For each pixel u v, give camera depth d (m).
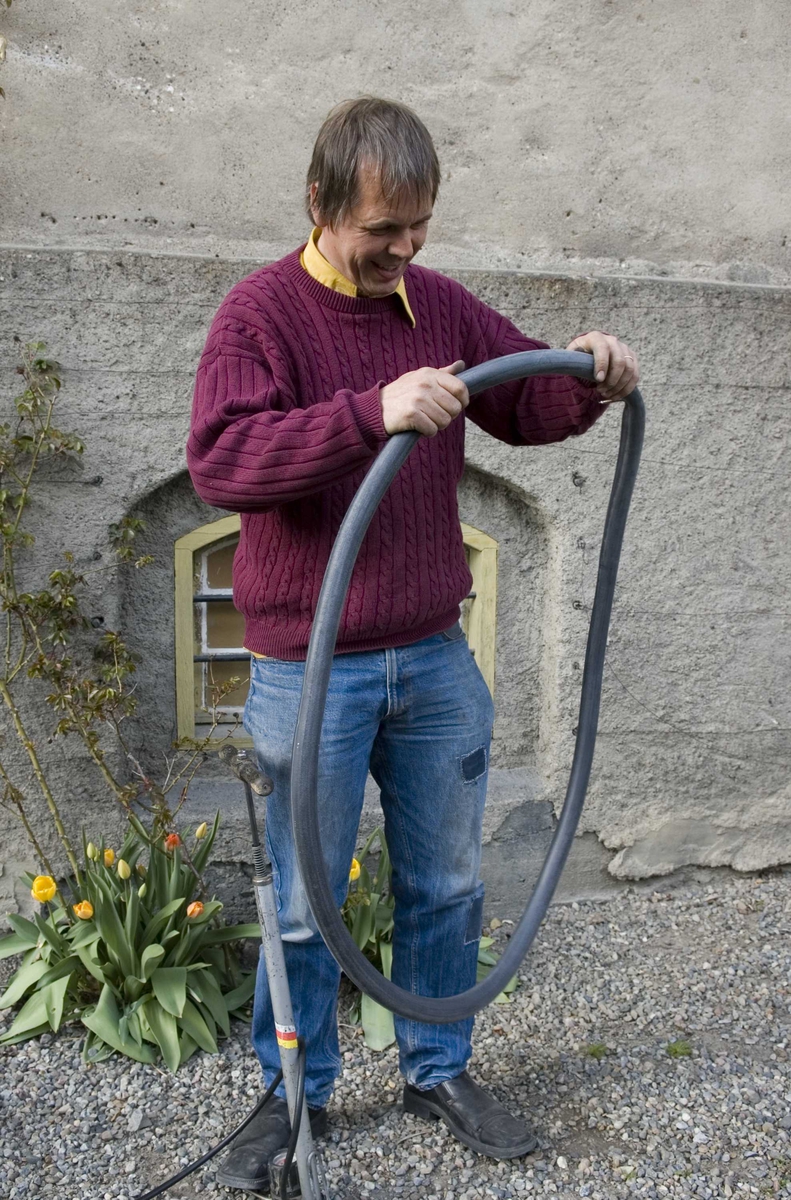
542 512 2.72
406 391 1.38
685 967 2.67
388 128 1.43
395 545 1.65
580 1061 2.28
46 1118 2.10
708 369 2.71
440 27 2.56
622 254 2.75
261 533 1.68
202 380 1.56
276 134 2.52
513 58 2.61
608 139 2.69
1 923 2.60
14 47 2.38
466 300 1.80
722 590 2.84
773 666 2.91
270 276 1.62
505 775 2.92
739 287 2.69
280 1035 1.62
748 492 2.80
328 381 1.61
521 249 2.69
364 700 1.70
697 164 2.75
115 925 2.29
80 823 2.58
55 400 2.38
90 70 2.42
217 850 2.65
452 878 1.89
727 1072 2.24
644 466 2.73
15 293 2.34
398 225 1.47
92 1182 1.92
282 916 1.83
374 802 2.78
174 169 2.49
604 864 2.97
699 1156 1.98
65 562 2.46
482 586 2.81
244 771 1.48
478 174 2.64
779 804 3.02
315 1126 1.98
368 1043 2.32
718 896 3.00
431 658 1.76
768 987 2.57
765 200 2.80
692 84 2.71
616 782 2.90
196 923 2.42
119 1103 2.14
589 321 2.62
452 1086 2.01
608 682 2.83
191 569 2.66
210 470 1.49
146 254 2.39
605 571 1.96
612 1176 1.92
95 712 2.36
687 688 2.87
